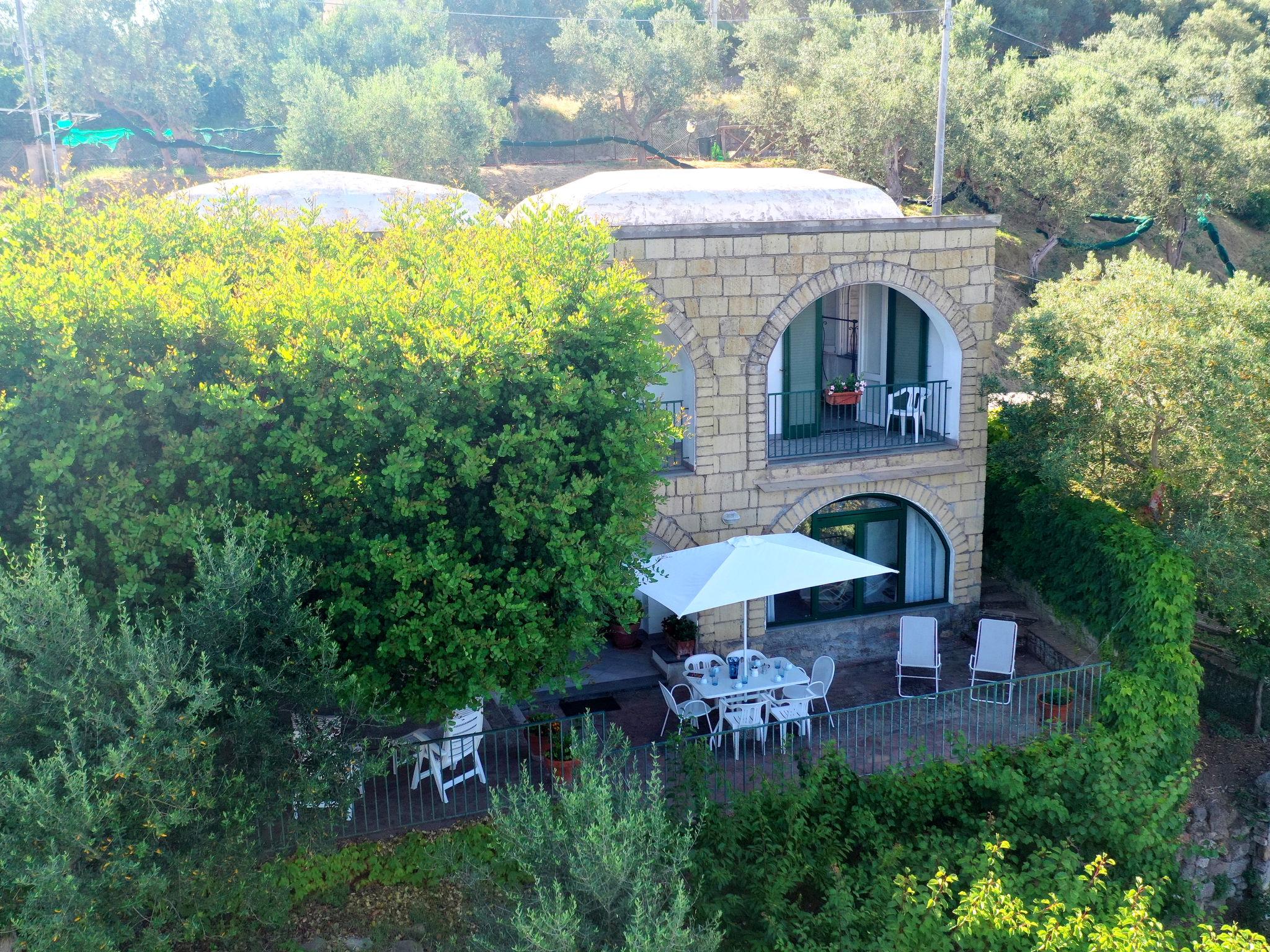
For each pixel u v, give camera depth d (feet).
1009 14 185.26
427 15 152.35
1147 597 53.47
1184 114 135.03
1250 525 58.90
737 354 56.70
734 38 183.73
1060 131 134.31
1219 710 67.87
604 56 143.13
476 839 40.70
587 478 38.06
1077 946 32.71
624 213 57.98
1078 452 58.18
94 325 34.94
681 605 47.19
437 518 38.78
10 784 27.27
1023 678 52.42
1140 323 57.31
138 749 28.53
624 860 30.01
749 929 36.63
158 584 35.32
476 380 37.17
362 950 36.73
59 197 47.01
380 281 39.52
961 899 35.42
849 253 57.57
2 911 28.58
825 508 62.90
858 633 62.85
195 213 48.80
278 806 32.89
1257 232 178.70
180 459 35.42
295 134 114.01
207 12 147.23
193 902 31.89
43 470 32.27
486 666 37.73
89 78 131.75
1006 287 138.82
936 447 61.93
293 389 36.52
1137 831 39.37
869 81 126.21
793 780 42.29
